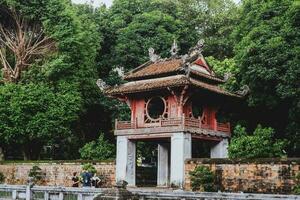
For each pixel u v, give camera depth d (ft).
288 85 109.60
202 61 125.59
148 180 150.41
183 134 113.80
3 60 162.91
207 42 190.19
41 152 173.27
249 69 117.50
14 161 147.95
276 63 111.86
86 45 164.76
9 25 164.45
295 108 113.09
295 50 110.32
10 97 145.69
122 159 124.26
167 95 120.47
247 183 102.73
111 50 184.34
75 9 180.65
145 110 122.83
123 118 166.09
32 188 84.53
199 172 108.06
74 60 160.35
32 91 146.10
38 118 144.05
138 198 59.93
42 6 157.99
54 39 158.61
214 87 124.57
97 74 175.83
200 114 128.77
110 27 187.62
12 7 154.81
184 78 113.50
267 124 132.67
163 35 181.06
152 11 190.70
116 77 174.81
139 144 169.27
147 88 117.19
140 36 180.96
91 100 169.48
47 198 82.17
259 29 120.37
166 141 130.72
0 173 149.59
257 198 60.85
